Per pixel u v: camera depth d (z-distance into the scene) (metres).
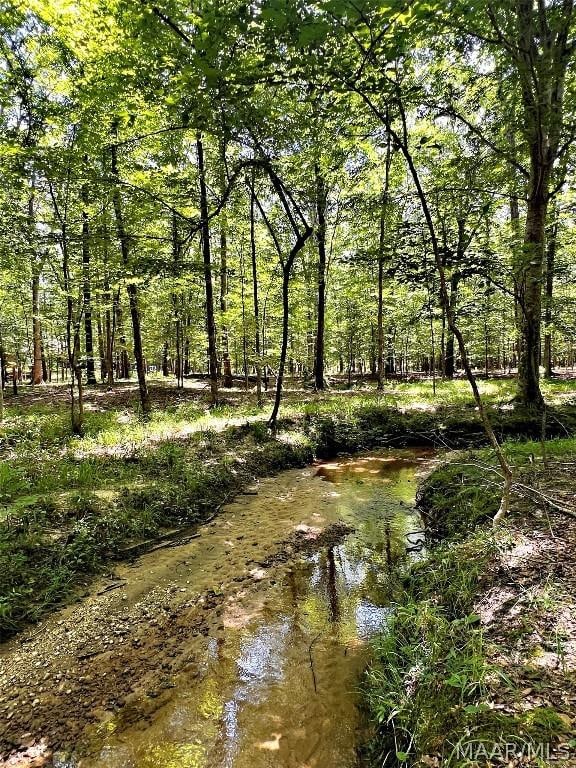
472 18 3.98
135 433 10.30
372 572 5.45
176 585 5.27
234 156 12.23
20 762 2.99
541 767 1.97
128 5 4.43
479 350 24.62
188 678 3.76
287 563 5.77
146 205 10.08
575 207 10.01
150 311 15.77
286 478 9.52
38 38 8.17
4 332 15.86
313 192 10.62
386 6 3.11
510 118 7.77
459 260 5.17
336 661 3.88
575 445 7.23
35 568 5.19
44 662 4.00
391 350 28.27
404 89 4.25
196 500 7.60
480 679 2.50
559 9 6.31
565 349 27.33
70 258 9.97
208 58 3.91
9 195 8.81
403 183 15.66
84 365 11.66
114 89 5.79
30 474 7.52
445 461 8.47
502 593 3.43
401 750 2.65
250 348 19.03
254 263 14.19
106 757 3.02
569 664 2.55
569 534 4.05
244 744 3.08
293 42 3.58
